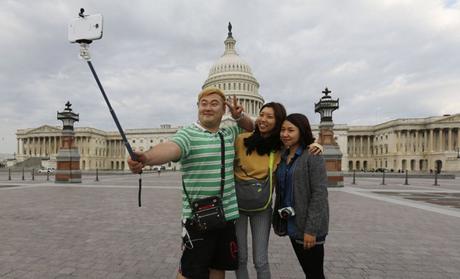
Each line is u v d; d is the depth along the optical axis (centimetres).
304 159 364
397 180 4122
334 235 880
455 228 973
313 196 357
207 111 343
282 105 394
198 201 324
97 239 811
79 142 11875
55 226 967
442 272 595
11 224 995
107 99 275
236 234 390
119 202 1538
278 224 393
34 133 11944
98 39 266
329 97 2516
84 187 2467
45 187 2450
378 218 1137
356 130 12244
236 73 10500
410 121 10381
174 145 304
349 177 5009
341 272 591
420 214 1226
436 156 9700
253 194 371
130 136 12900
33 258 655
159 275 566
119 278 549
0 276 553
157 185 2747
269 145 386
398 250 737
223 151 342
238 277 396
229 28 12156
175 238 825
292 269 605
